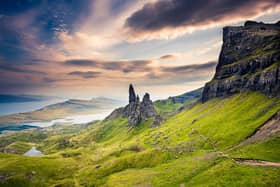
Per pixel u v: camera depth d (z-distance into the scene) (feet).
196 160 565.94
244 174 341.41
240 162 396.37
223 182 336.49
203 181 366.84
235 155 437.58
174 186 400.88
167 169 574.97
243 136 627.87
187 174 431.02
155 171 603.67
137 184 514.27
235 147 547.90
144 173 615.57
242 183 318.86
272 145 441.68
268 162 377.50
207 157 549.95
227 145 626.64
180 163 598.75
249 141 553.23
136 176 604.90
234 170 361.92
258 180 315.58
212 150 632.38
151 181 500.33
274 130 536.42
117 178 639.35
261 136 545.85
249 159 402.52
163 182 449.06
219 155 476.54
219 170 380.37
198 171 424.05
